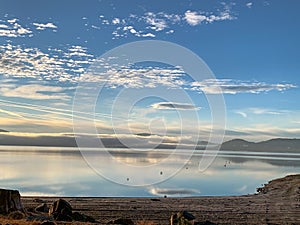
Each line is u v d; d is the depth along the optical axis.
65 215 27.27
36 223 20.92
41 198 46.19
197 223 26.45
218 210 38.19
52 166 113.75
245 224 31.11
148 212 36.16
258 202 45.16
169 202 44.22
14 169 101.06
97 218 32.22
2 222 20.30
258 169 128.12
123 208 38.31
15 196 26.47
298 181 69.69
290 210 38.75
